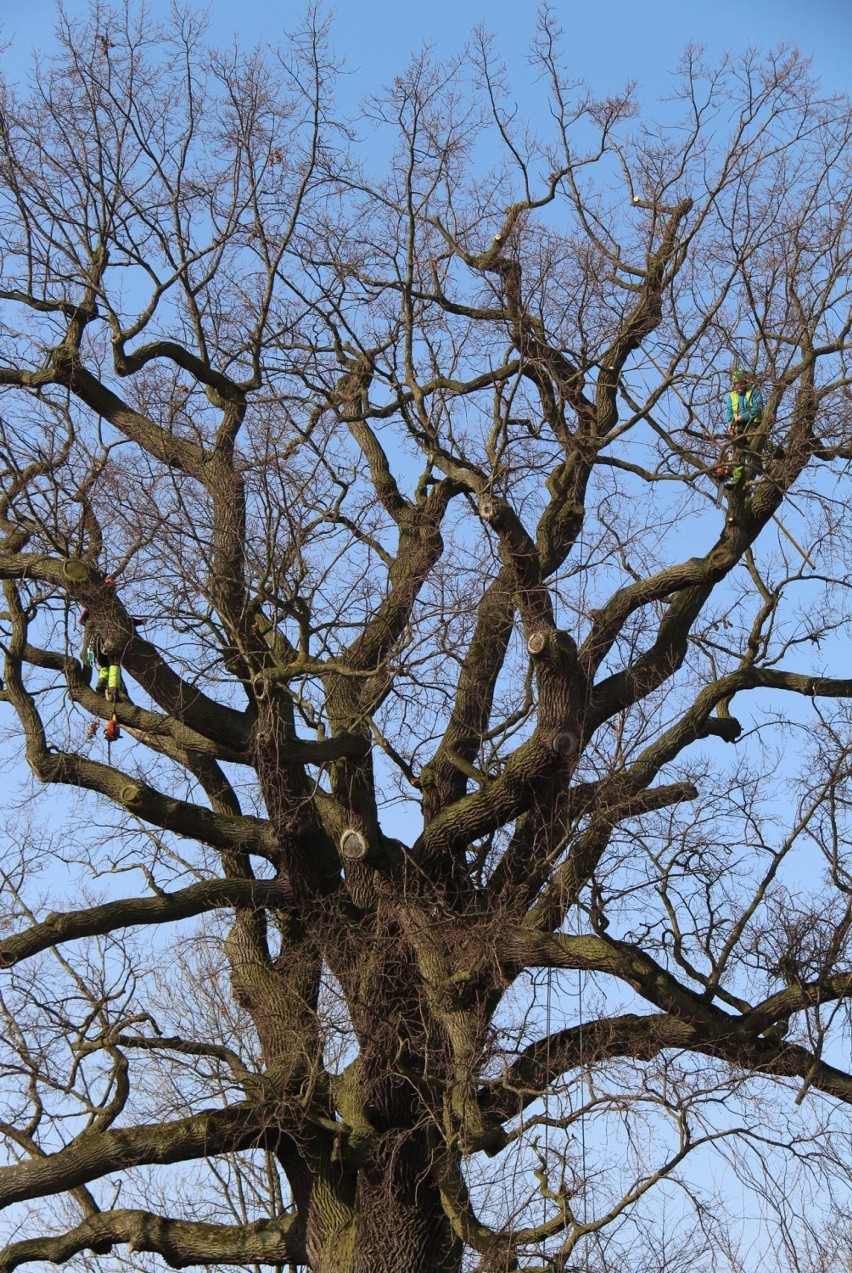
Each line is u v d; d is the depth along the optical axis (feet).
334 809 46.65
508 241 46.80
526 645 41.60
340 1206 44.70
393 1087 43.57
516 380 43.09
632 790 43.37
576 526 48.55
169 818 43.47
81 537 42.09
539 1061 42.75
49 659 46.19
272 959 47.83
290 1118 43.75
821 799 40.37
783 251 44.80
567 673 41.83
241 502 43.86
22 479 42.45
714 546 44.75
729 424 43.75
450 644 41.11
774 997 41.65
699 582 44.47
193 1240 44.70
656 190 46.52
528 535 41.73
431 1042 42.70
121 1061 43.19
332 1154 44.21
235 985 46.39
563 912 42.80
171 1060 43.55
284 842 43.65
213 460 45.47
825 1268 38.58
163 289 46.75
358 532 46.78
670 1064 37.86
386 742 43.42
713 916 42.16
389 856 44.55
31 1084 41.70
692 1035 41.73
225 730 41.88
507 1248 37.22
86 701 44.68
